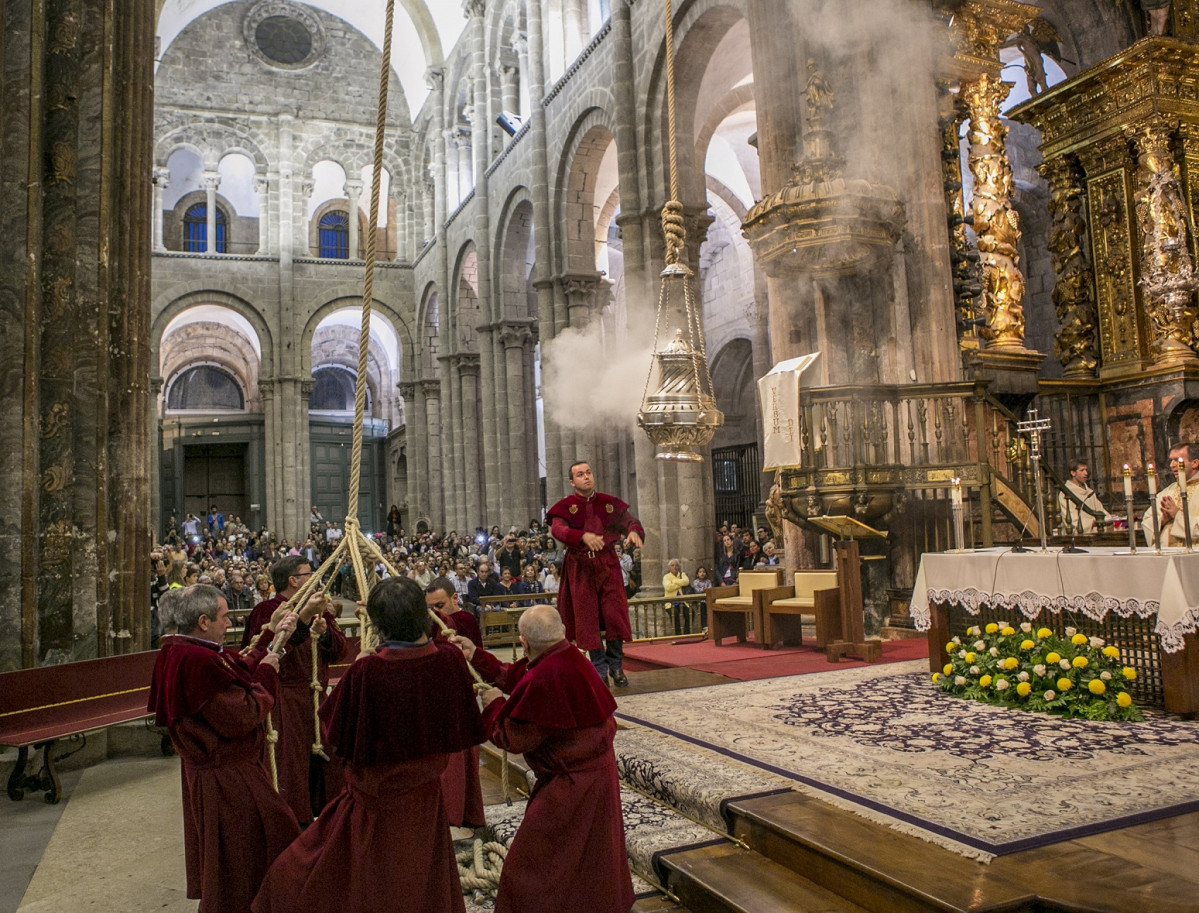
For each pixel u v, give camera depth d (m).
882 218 10.23
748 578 10.23
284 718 5.41
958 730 5.83
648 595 17.84
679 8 17.27
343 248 42.81
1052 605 6.55
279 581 5.54
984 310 12.97
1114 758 5.06
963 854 3.82
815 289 11.67
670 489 18.02
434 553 24.03
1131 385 13.64
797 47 12.12
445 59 34.91
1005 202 13.01
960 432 10.57
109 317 8.98
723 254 29.38
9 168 7.82
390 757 3.52
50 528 8.23
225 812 4.16
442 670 3.65
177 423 41.38
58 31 8.48
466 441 33.19
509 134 27.94
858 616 8.70
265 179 37.97
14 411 7.75
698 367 7.49
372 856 3.54
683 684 7.88
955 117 12.44
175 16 36.38
